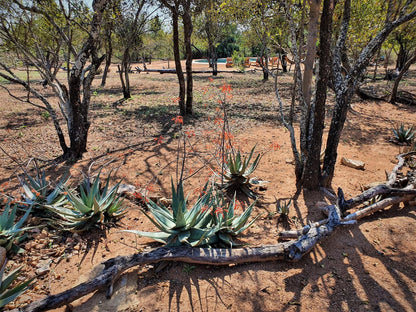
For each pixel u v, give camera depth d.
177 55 9.77
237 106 12.17
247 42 20.39
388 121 9.65
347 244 3.69
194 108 11.78
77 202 3.92
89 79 6.38
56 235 3.96
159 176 5.75
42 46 7.30
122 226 4.23
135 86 19.28
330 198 4.79
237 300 2.90
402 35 15.41
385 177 5.55
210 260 3.29
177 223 3.44
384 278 3.10
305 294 2.96
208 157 6.62
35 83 19.31
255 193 5.09
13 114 11.19
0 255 3.27
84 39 11.31
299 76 4.97
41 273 3.27
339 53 4.84
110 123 9.64
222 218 3.74
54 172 5.93
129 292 2.99
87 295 2.98
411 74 22.77
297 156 5.19
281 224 4.19
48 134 8.59
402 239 3.70
